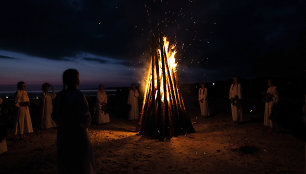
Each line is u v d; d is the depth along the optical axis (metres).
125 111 14.07
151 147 5.88
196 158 4.91
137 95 11.44
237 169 4.22
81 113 2.74
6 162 4.81
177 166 4.46
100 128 8.96
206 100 11.13
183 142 6.30
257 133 7.04
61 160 2.73
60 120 2.79
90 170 2.79
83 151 2.75
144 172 4.18
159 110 6.80
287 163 4.42
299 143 5.75
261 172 4.04
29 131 7.24
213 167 4.36
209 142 6.20
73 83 2.90
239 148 5.51
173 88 7.22
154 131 6.84
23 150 5.79
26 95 7.23
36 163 4.73
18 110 6.95
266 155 4.93
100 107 10.00
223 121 9.67
